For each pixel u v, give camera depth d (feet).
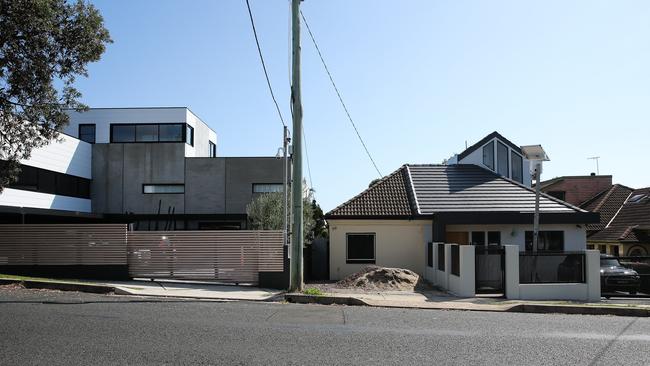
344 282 63.36
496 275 55.11
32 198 87.76
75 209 102.06
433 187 83.66
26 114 54.75
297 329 30.71
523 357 24.75
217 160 109.81
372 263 76.79
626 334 31.40
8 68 50.37
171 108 112.78
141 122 112.88
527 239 76.84
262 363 22.72
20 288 48.37
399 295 53.57
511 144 93.86
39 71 51.06
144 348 24.93
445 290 60.29
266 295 49.19
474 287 54.29
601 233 113.80
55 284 48.91
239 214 107.14
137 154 110.01
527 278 53.67
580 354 25.54
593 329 33.22
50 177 94.17
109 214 103.09
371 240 77.36
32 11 47.57
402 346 26.66
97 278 57.41
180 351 24.53
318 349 25.59
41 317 32.60
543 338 29.53
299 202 49.93
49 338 26.71
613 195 128.47
